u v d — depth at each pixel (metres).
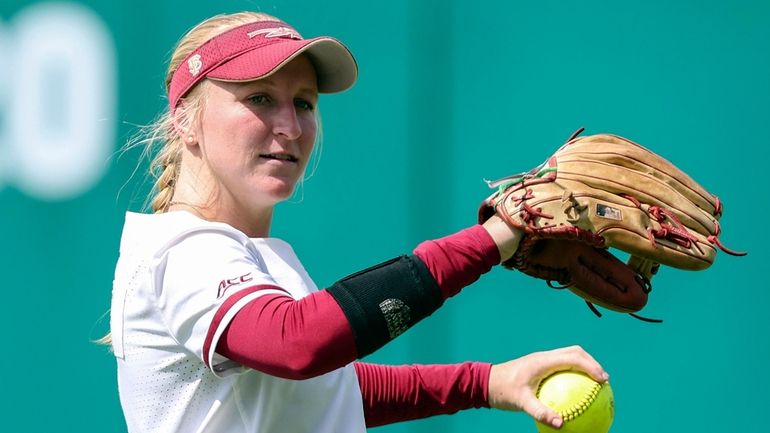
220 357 7.15
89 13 17.00
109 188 16.80
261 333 6.80
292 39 8.16
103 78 16.94
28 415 16.61
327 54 8.20
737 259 16.39
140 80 16.94
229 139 7.82
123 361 7.69
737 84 16.52
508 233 7.42
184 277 7.16
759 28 16.52
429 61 16.70
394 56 16.75
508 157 16.53
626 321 16.30
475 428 16.33
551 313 16.33
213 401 7.38
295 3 16.97
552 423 8.45
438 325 16.44
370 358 16.38
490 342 16.34
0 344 16.73
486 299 16.41
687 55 16.59
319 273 16.58
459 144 16.59
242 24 8.12
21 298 16.80
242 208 8.07
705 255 7.88
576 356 8.64
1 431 16.59
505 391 8.83
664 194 7.84
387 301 6.93
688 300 16.36
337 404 7.79
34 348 16.70
